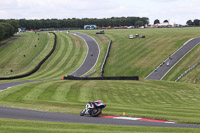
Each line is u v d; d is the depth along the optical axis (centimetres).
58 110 2444
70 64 8894
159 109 2669
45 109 2500
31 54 10056
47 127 1541
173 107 2998
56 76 7350
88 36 13950
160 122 1877
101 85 5103
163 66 8100
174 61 8412
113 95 4291
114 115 2172
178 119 1966
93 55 9844
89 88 4794
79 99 3850
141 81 5731
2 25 13000
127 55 9569
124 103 3575
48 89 4622
